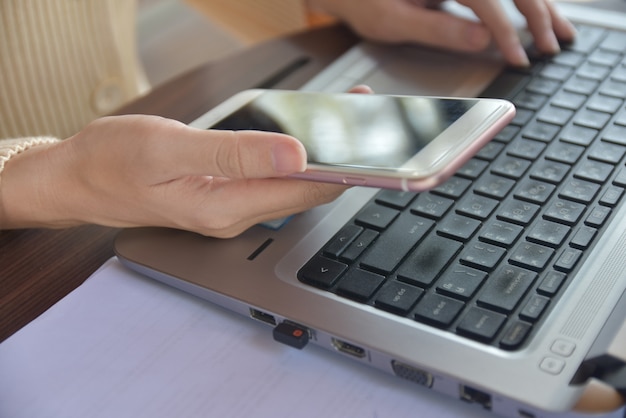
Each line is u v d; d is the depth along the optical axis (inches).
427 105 18.5
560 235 18.0
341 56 28.5
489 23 26.1
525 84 24.9
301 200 18.6
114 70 38.5
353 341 15.9
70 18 35.4
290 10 37.6
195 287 18.3
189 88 28.1
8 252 21.5
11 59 33.9
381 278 17.3
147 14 65.8
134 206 19.6
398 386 15.8
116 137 19.3
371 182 15.8
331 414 15.3
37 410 16.0
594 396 13.8
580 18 28.2
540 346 15.0
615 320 15.4
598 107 23.3
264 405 15.6
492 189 20.0
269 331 17.6
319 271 17.8
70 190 20.6
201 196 18.7
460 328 15.6
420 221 19.1
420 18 27.1
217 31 61.6
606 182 19.9
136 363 17.0
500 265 17.3
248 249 19.1
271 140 16.5
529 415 14.1
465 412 15.1
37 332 18.1
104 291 19.2
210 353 17.1
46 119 36.6
